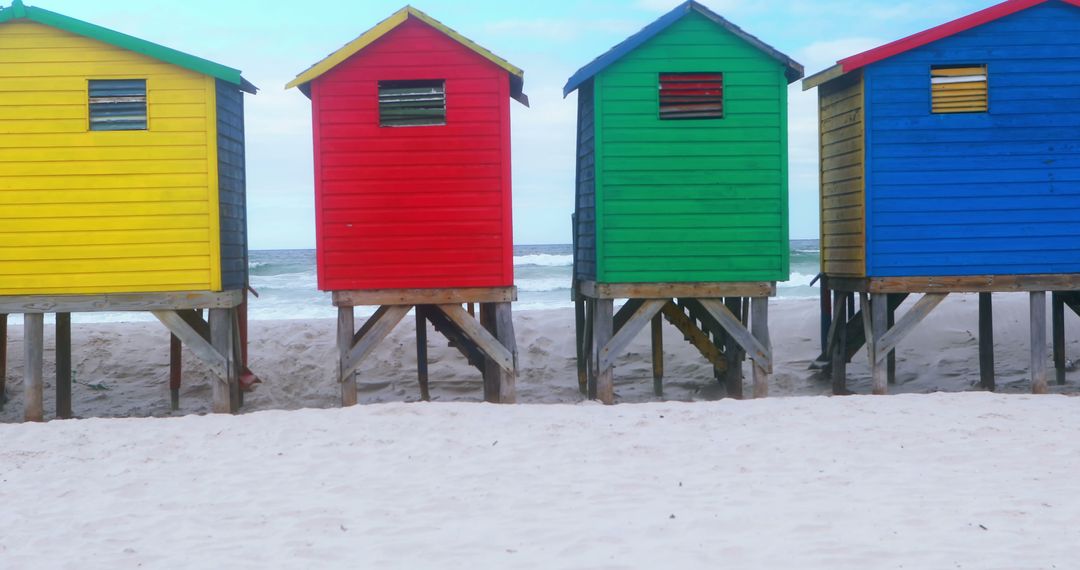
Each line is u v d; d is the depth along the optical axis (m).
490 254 12.80
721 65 13.03
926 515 7.66
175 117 12.59
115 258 12.55
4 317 14.65
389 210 12.72
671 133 13.03
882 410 11.81
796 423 11.16
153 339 17.72
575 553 6.98
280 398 15.40
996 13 13.15
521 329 18.50
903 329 13.46
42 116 12.45
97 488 9.06
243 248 14.39
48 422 12.15
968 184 13.34
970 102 13.34
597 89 12.96
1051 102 13.35
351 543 7.35
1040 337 13.66
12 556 7.22
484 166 12.77
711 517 7.71
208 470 9.62
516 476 9.15
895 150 13.31
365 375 16.55
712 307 13.25
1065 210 13.41
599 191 13.00
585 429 11.04
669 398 14.91
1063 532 7.20
